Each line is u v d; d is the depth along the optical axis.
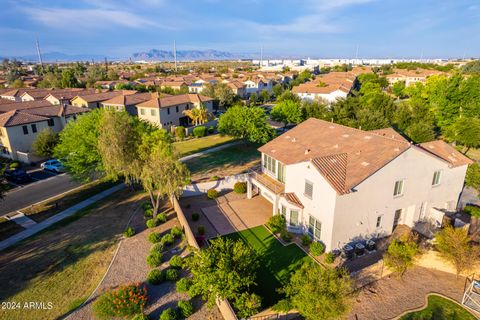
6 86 120.69
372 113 49.25
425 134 42.09
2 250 24.66
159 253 22.81
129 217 29.91
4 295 19.70
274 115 61.34
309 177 24.31
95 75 141.50
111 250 24.41
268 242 25.55
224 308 17.36
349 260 22.55
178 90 99.38
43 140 47.12
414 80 125.56
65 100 74.44
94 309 18.12
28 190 37.25
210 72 189.62
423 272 21.23
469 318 17.39
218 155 49.38
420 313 17.80
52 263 22.88
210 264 17.22
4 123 47.44
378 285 20.03
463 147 49.69
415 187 25.33
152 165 25.81
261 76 135.38
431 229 25.95
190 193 35.19
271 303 18.72
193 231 27.42
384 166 22.77
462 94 52.41
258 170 39.94
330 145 28.55
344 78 113.25
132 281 20.83
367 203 23.20
